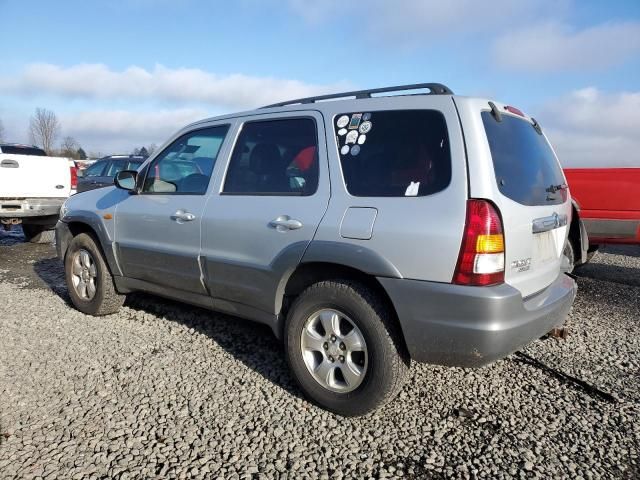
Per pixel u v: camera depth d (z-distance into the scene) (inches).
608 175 221.3
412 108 106.0
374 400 104.1
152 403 116.0
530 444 101.8
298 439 102.4
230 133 138.3
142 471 91.5
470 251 91.8
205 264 134.6
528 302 103.7
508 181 100.9
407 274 97.3
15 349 147.0
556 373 133.8
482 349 92.7
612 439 103.8
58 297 205.9
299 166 119.8
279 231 116.3
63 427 105.3
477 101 103.3
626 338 163.6
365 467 93.9
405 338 99.6
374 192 105.0
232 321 172.4
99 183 421.7
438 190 97.1
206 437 102.7
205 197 137.0
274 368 135.3
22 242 374.3
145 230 152.3
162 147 157.2
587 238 208.5
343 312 107.1
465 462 95.7
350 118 114.1
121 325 168.4
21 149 433.7
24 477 88.9
